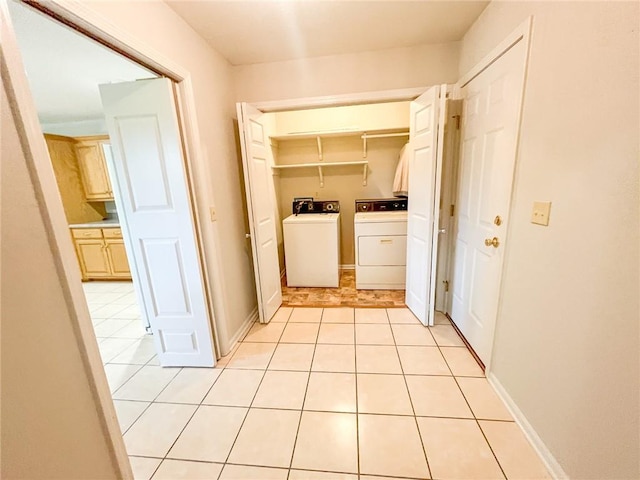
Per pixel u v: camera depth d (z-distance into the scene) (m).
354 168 3.64
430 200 2.09
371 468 1.22
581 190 0.99
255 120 2.26
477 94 1.84
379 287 3.17
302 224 3.20
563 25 1.06
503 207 1.52
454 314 2.34
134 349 2.28
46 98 2.61
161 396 1.70
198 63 1.79
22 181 0.75
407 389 1.65
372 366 1.87
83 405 0.92
